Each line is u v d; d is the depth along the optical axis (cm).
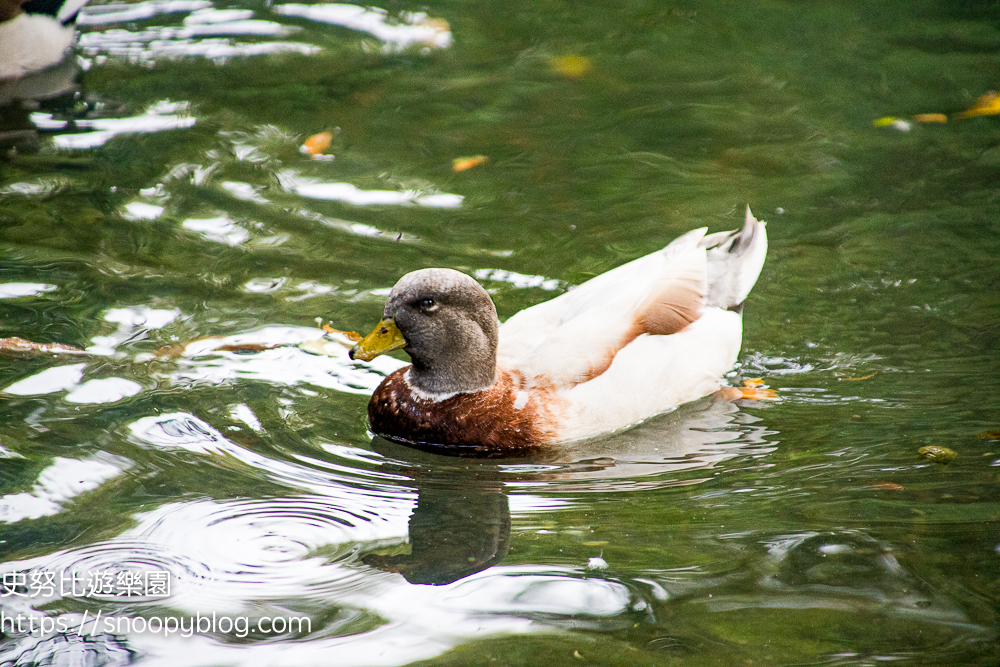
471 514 838
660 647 670
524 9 1956
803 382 1023
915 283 1160
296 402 995
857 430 943
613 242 1244
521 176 1400
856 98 1594
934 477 864
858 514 818
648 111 1574
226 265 1193
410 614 708
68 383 988
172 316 1101
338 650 673
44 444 896
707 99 1608
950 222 1270
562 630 689
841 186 1359
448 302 918
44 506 817
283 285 1158
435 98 1622
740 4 1958
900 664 652
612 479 891
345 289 1153
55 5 1691
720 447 935
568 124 1543
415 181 1384
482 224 1284
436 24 1889
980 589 723
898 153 1433
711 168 1415
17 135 1480
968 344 1062
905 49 1753
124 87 1638
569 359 957
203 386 1002
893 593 721
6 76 1647
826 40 1800
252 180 1377
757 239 1123
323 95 1627
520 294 1141
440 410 941
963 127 1494
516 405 937
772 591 725
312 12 1925
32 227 1255
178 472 873
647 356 977
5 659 659
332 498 854
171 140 1477
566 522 824
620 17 1916
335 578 748
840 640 673
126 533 789
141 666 657
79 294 1130
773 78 1670
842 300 1138
